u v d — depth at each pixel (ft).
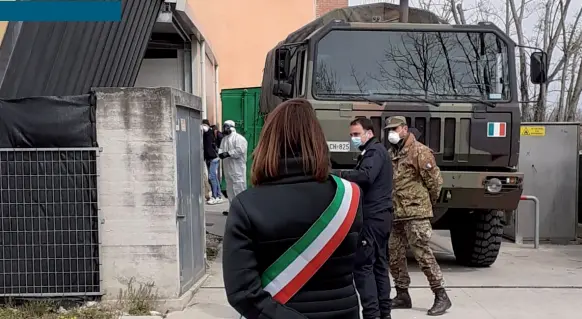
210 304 19.81
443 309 19.03
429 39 24.09
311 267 7.20
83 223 18.80
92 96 18.71
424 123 23.53
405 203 18.85
